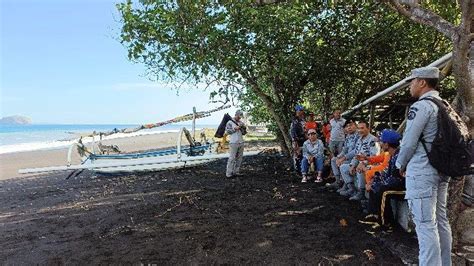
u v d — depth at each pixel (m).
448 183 3.92
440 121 3.34
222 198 7.66
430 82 3.54
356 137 7.53
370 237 5.03
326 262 4.35
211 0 9.51
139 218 6.45
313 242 4.96
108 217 6.62
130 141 31.86
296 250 4.73
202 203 7.30
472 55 4.18
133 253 4.86
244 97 12.57
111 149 13.70
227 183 9.32
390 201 5.30
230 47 9.83
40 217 7.01
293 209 6.57
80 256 4.86
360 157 6.62
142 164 11.16
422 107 3.40
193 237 5.36
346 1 9.97
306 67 10.80
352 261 4.35
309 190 8.02
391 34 10.37
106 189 9.56
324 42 10.62
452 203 4.15
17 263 4.76
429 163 3.40
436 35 10.40
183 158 11.16
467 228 4.40
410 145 3.42
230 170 10.16
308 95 12.98
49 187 10.59
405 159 3.50
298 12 9.81
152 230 5.76
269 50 10.30
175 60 10.01
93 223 6.34
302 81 11.34
